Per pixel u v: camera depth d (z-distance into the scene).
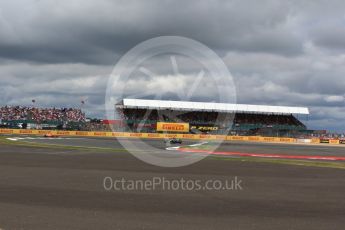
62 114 113.81
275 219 9.98
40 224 9.13
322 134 98.06
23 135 75.50
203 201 12.16
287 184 16.27
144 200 12.17
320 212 10.89
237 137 88.75
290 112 99.50
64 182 15.77
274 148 51.41
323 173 20.75
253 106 99.31
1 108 106.19
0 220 9.46
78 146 41.88
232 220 9.80
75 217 9.86
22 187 14.45
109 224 9.21
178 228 8.98
